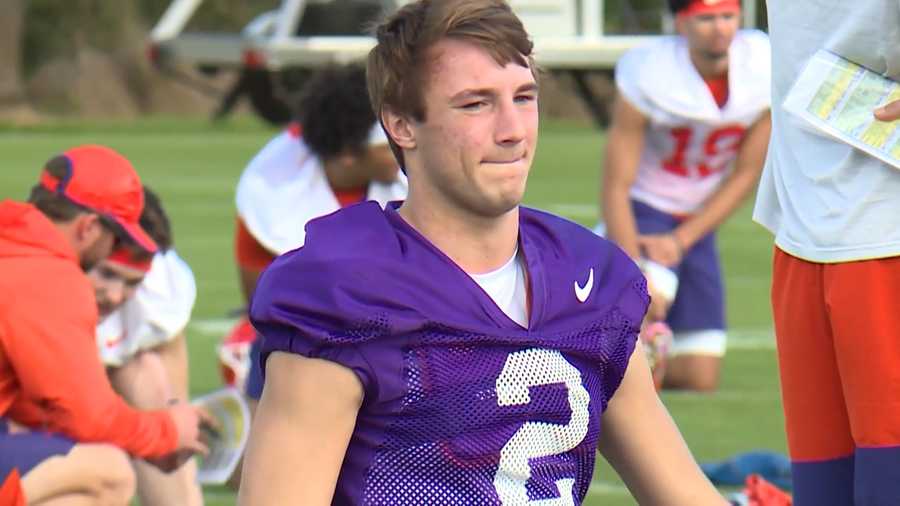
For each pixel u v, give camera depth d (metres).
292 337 10.02
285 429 10.03
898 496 13.50
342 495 10.27
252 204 21.97
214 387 27.75
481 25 10.04
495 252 10.32
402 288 10.01
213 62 92.69
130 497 15.68
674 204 26.98
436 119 10.05
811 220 13.91
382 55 10.31
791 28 14.15
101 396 15.33
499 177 10.03
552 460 10.27
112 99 113.00
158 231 17.33
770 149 14.84
